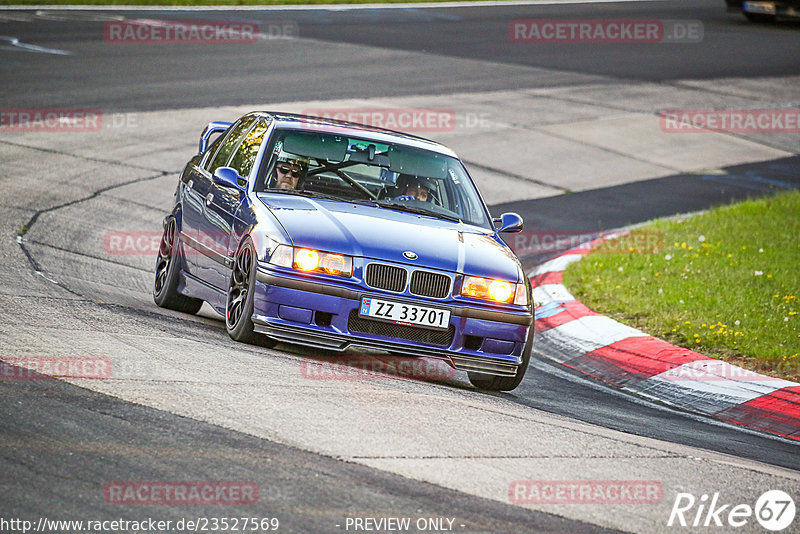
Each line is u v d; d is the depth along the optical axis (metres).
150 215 47.59
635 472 19.56
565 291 42.06
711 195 65.12
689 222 54.44
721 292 40.28
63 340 23.47
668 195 64.38
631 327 36.66
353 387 22.97
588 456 20.22
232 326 26.52
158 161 57.81
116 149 59.22
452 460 18.55
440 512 15.93
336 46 104.12
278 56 95.44
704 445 23.91
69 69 80.25
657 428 25.27
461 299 25.42
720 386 30.53
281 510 15.23
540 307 40.59
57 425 17.66
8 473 15.45
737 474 20.61
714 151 77.62
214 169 31.67
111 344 23.70
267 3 132.38
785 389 29.70
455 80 92.81
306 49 100.62
